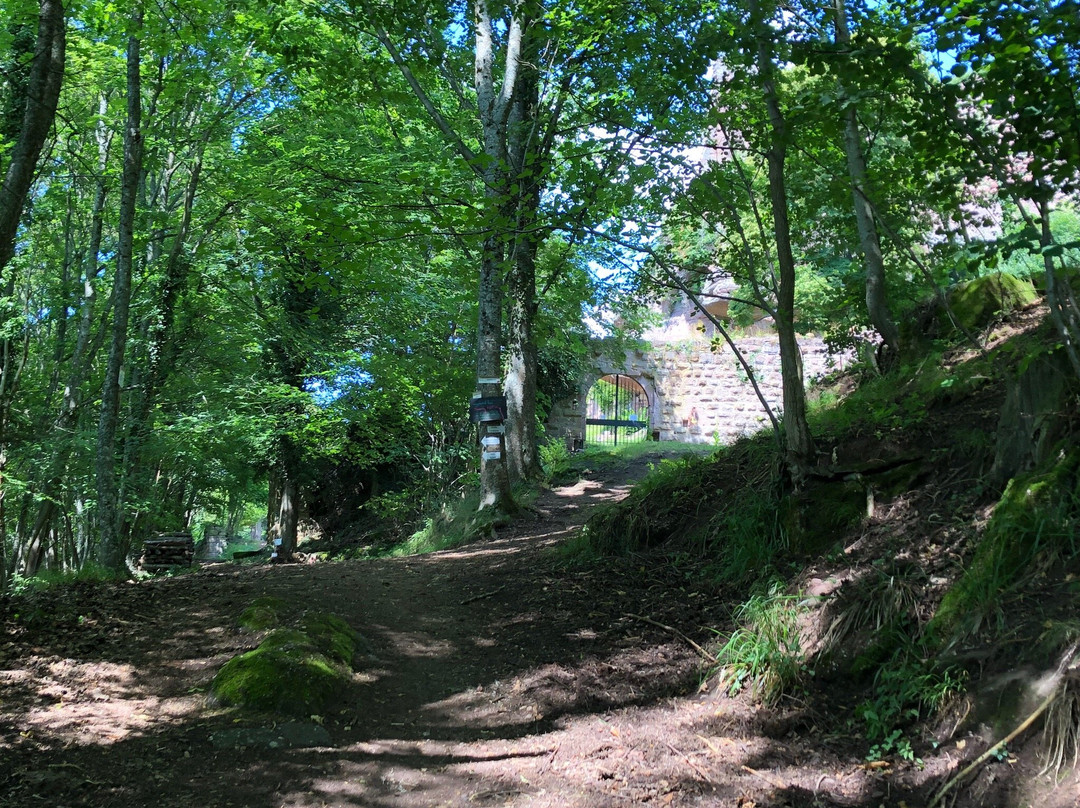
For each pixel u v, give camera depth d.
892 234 5.93
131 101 12.00
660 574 6.34
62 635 5.34
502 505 11.67
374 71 10.48
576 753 3.92
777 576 5.23
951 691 3.58
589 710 4.48
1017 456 4.70
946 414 5.86
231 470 19.34
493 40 12.92
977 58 3.92
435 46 10.56
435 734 4.27
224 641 5.34
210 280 16.00
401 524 17.73
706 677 4.58
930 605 4.20
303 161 13.24
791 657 4.28
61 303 16.59
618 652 5.16
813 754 3.70
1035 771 3.04
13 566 17.98
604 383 25.84
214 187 15.43
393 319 16.73
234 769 3.62
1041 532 3.91
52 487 15.83
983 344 6.85
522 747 4.05
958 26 3.90
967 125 4.26
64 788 3.25
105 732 3.87
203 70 13.03
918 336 7.85
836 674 4.21
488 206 6.09
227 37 12.74
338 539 19.69
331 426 16.92
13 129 11.68
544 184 7.57
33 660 4.79
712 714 4.18
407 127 14.45
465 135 13.97
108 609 6.03
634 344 22.09
